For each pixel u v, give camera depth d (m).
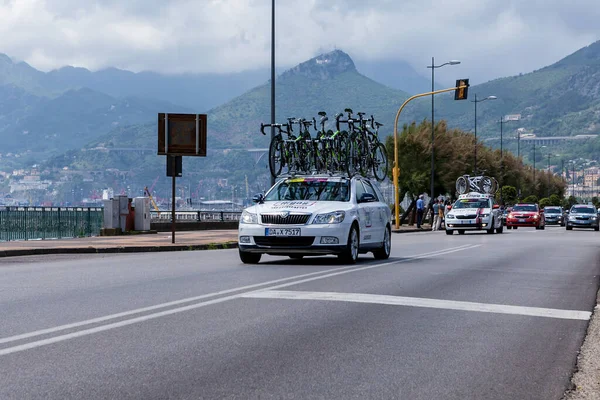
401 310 9.51
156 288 11.63
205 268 15.45
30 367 6.20
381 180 26.72
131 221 33.28
